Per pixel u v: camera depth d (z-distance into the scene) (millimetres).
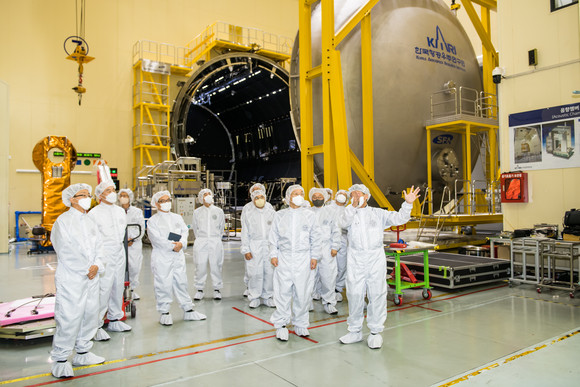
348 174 7453
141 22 17094
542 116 7230
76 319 3553
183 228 5180
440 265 6477
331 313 5438
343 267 6352
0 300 6078
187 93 17188
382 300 4109
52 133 15273
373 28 8508
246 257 5867
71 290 3549
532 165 7387
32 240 11695
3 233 11766
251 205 6055
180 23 18000
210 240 6332
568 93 6926
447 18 9758
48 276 8078
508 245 7422
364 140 8164
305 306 4434
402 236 9461
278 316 4383
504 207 7848
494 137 9430
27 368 3715
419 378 3342
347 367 3588
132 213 6777
